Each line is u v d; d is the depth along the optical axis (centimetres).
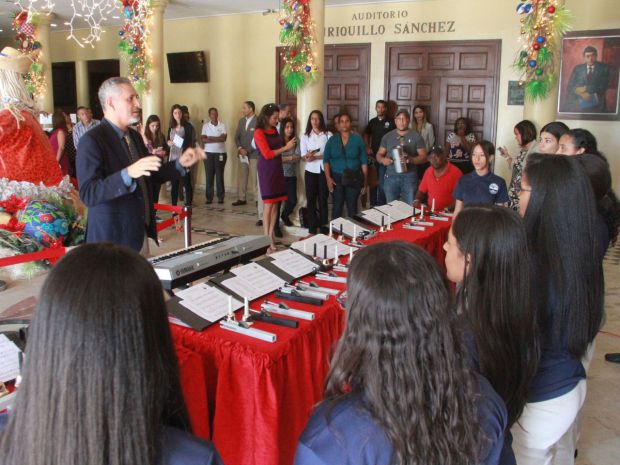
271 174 573
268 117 568
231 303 216
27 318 191
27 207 490
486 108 808
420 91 844
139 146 301
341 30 880
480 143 419
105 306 80
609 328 411
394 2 838
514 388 139
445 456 96
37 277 483
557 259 160
